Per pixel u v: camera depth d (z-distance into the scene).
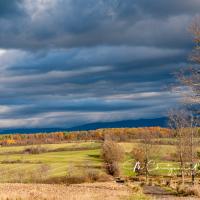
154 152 100.06
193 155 64.56
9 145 193.38
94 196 37.41
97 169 113.25
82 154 156.88
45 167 110.06
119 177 106.56
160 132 109.69
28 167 117.81
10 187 48.31
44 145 186.50
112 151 112.81
